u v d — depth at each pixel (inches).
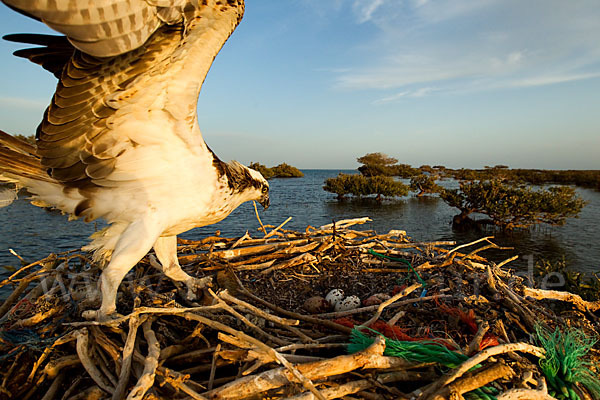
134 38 76.0
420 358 103.0
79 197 119.1
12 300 140.6
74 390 100.7
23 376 102.0
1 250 423.5
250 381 89.6
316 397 85.0
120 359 99.3
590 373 110.2
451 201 807.1
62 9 65.0
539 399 96.1
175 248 149.6
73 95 90.8
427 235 693.9
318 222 764.0
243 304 121.9
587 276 423.5
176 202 119.4
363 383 96.5
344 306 155.9
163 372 91.9
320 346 108.3
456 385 90.7
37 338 111.0
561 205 741.3
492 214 759.7
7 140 110.5
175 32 85.0
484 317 144.6
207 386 98.3
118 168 110.8
